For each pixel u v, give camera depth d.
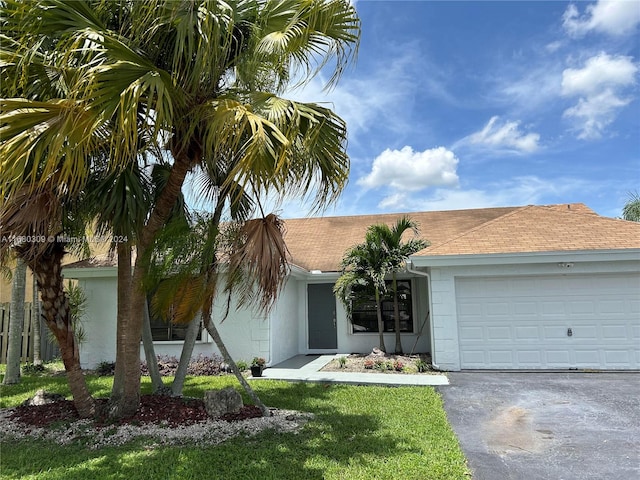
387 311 14.84
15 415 6.77
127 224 5.86
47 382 10.53
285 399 7.96
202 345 12.47
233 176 4.24
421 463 4.74
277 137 4.22
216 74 4.98
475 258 10.84
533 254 10.60
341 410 7.09
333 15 5.11
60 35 4.50
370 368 11.37
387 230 12.95
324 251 16.62
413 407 7.24
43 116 4.22
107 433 5.77
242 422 6.18
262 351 12.08
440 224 17.56
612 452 5.21
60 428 6.04
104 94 4.12
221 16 4.55
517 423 6.45
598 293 10.68
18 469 4.72
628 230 11.20
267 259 5.29
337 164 5.32
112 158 4.96
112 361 12.62
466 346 11.03
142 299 6.18
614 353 10.50
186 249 6.01
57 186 4.96
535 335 10.84
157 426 6.00
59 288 6.41
